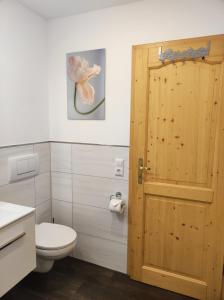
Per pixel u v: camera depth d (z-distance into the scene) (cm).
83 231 239
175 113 185
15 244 150
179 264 200
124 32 198
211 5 170
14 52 195
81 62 217
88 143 225
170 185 193
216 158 177
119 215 219
